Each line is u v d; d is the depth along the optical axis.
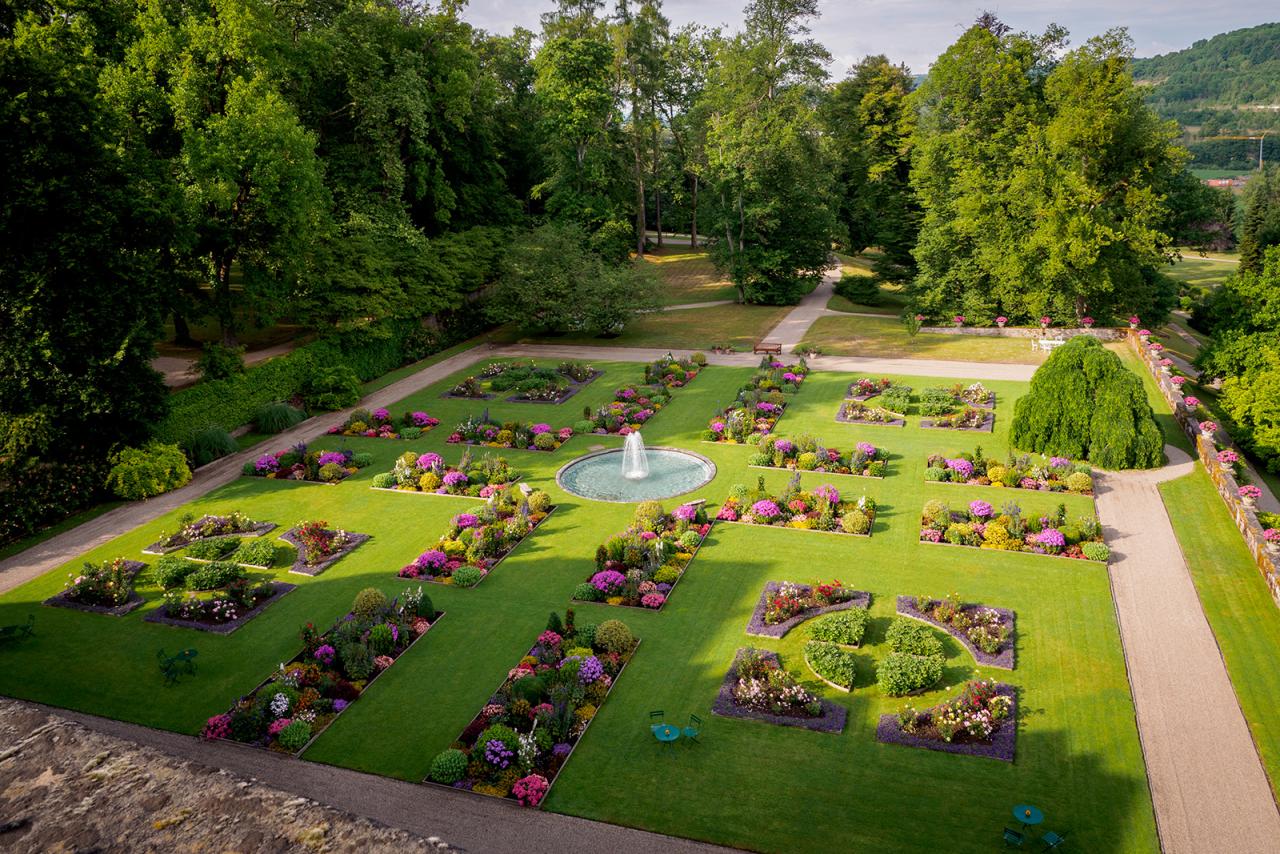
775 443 43.81
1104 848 19.47
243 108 47.31
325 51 57.56
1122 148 64.62
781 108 82.75
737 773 22.08
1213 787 21.31
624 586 30.91
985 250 69.06
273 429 49.66
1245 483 38.31
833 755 22.67
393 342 63.69
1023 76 69.38
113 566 32.84
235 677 26.70
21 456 36.41
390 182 65.44
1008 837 19.33
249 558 33.88
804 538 35.09
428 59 70.94
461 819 20.58
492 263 74.19
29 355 36.00
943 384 56.16
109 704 25.39
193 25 47.19
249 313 66.06
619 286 69.12
